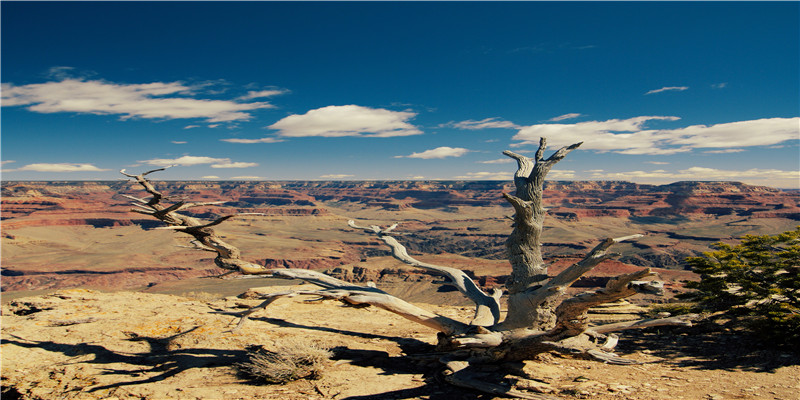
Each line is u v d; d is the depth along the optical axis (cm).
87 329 1298
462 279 1355
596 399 896
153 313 1493
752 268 1514
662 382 1008
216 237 1109
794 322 1202
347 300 1155
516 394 909
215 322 1384
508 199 1064
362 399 898
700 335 1415
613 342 1151
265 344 1205
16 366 1023
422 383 995
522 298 1111
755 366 1110
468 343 1026
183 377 982
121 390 909
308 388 948
